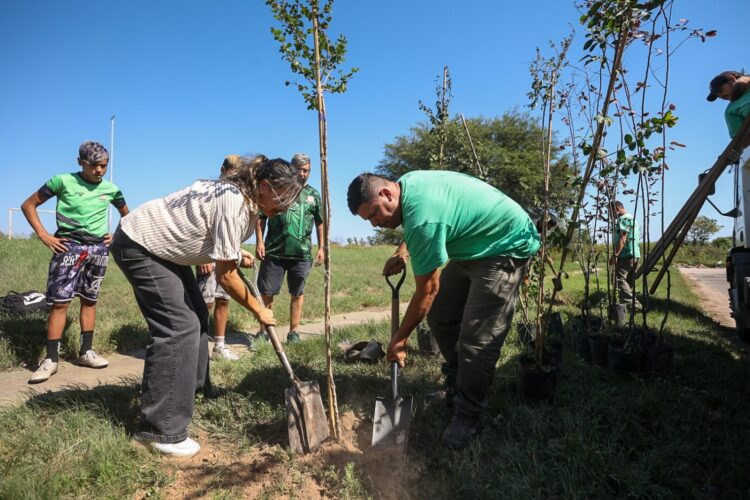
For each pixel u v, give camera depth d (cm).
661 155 355
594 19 324
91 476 258
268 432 315
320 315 760
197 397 349
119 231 284
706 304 1068
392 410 291
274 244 537
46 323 536
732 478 253
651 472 259
